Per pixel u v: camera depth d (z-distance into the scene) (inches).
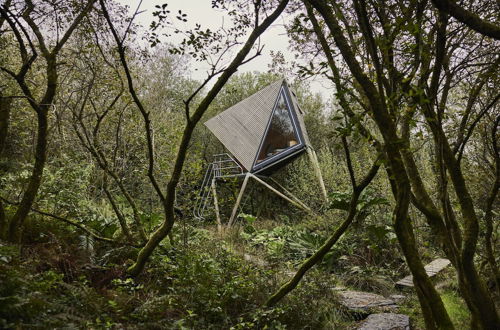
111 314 144.8
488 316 120.3
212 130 636.7
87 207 314.7
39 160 177.6
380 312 215.5
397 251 339.3
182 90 833.5
